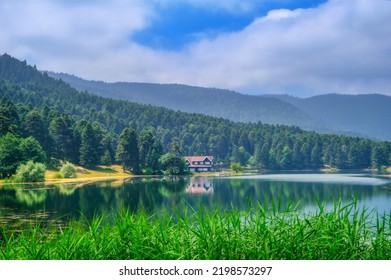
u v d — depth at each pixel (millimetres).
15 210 42438
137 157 139875
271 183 95750
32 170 91562
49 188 75188
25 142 101125
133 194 66000
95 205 48625
